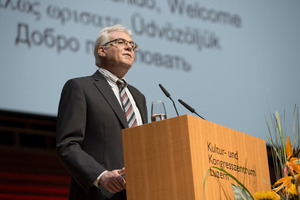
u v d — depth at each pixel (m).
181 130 1.56
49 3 4.18
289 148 1.81
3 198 5.10
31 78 4.05
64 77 4.15
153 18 4.63
